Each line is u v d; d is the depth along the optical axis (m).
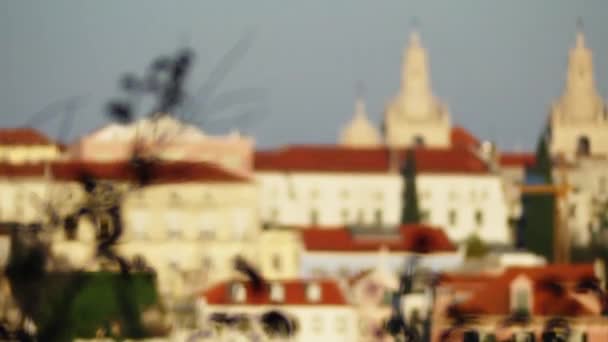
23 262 111.31
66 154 123.69
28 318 111.50
